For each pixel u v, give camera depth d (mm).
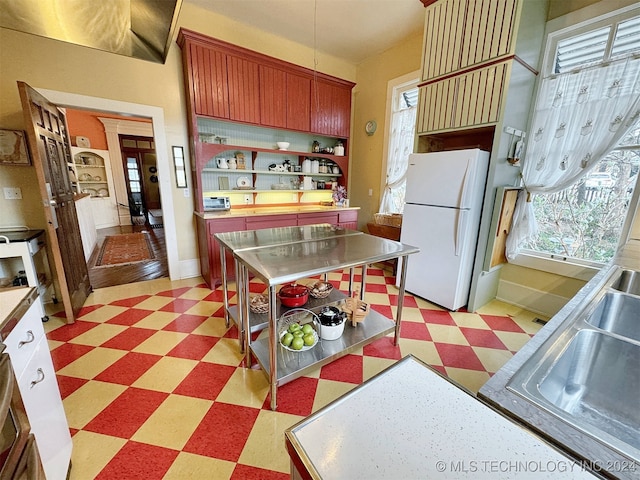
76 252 2752
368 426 561
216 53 3000
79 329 2328
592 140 2193
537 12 2266
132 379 1765
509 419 582
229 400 1614
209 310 2691
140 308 2717
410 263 3004
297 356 1759
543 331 949
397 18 3172
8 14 1135
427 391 664
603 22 2135
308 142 4262
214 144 3205
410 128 3695
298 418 1508
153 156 9094
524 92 2408
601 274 1529
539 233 2705
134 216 7594
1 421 639
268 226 3449
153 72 2957
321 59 4035
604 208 2293
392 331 2133
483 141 2816
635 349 904
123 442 1350
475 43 2367
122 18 1182
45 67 2484
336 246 1945
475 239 2611
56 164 2488
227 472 1226
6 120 2395
